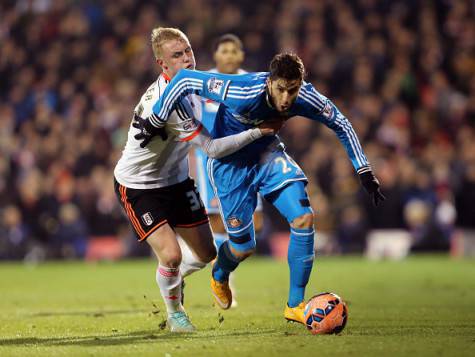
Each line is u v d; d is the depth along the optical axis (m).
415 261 57.91
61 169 67.62
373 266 53.38
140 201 22.81
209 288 38.91
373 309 28.20
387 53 76.06
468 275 45.72
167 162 23.00
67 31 82.44
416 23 78.62
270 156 22.88
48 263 62.19
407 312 27.02
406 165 63.88
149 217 22.56
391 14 78.62
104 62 79.56
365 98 71.19
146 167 22.81
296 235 22.09
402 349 18.27
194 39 78.06
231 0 80.56
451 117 72.44
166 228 22.56
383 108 70.56
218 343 19.62
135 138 22.50
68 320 25.66
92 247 64.25
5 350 19.17
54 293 37.00
